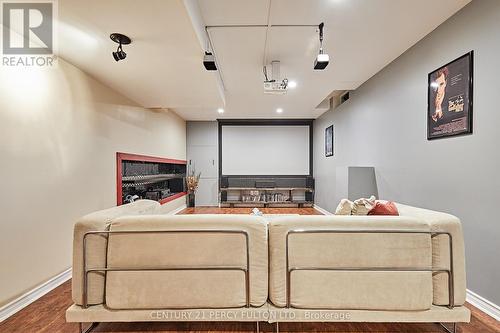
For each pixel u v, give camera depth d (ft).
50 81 7.54
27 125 6.78
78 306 5.01
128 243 5.03
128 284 4.97
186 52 7.57
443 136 7.50
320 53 7.91
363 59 10.16
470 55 6.54
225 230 5.02
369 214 6.11
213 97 12.39
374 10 6.97
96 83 9.80
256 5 6.73
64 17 5.75
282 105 17.84
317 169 22.33
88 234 5.01
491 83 6.00
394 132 10.21
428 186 8.20
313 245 4.98
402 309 4.93
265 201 23.45
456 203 7.06
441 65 7.61
